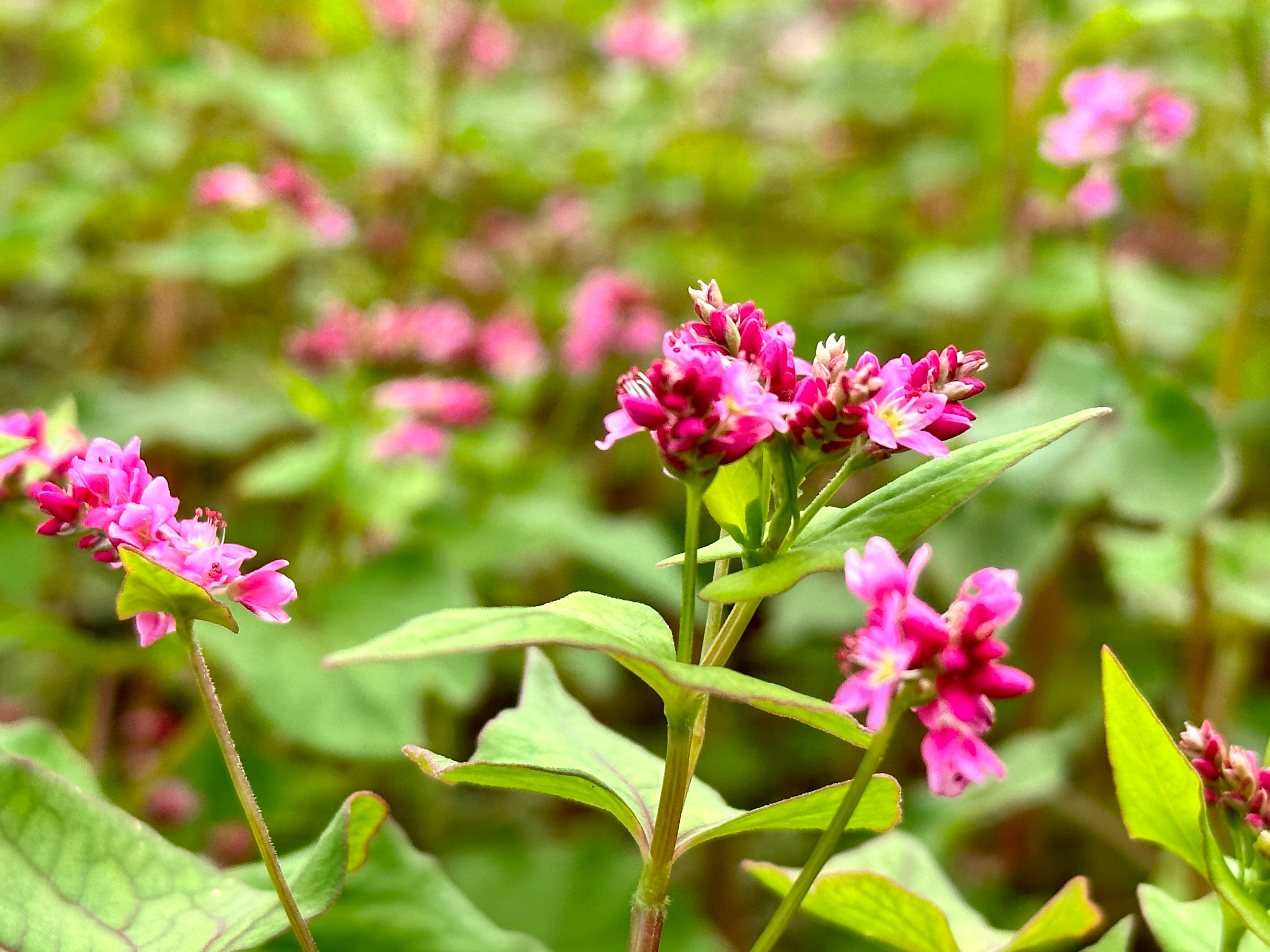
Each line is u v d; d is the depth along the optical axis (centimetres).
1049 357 43
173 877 26
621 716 53
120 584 52
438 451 43
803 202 67
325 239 50
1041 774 40
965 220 67
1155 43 63
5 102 73
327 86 60
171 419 49
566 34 82
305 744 35
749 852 49
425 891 29
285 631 38
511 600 52
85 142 63
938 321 56
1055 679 50
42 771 26
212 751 41
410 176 58
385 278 57
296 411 49
